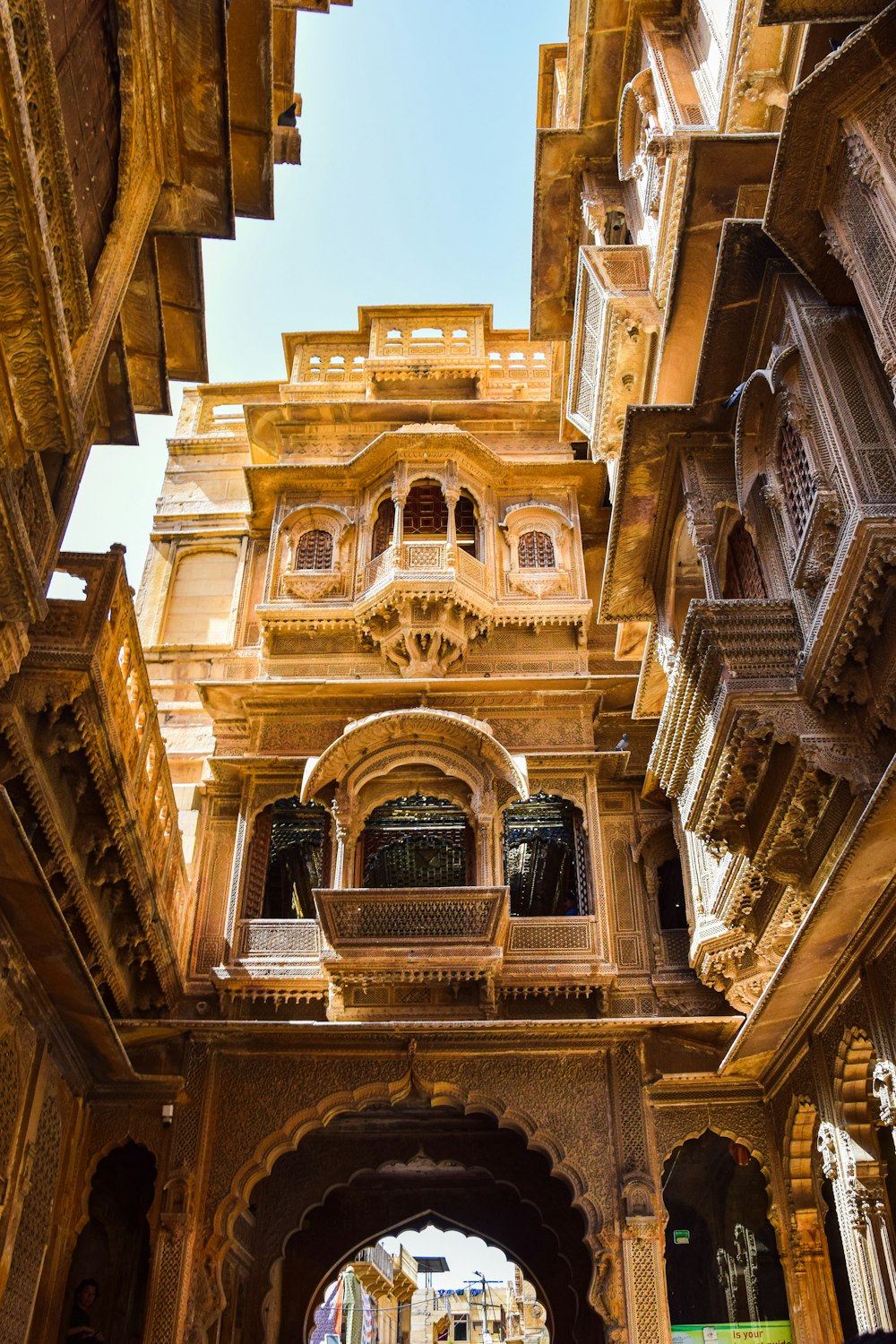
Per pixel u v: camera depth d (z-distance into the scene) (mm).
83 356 5594
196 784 11578
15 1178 7301
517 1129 9289
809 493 6148
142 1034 9367
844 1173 7367
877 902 6309
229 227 7590
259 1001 9930
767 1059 8875
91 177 5750
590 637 12445
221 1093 9312
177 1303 8281
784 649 6320
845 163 5496
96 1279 9422
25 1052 7441
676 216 8039
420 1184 11797
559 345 12781
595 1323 10352
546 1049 9523
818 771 6246
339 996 9750
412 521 12719
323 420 13773
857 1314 7148
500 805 10547
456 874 12680
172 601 13320
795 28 7277
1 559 4574
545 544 12680
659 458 7992
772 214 5777
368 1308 26578
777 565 6816
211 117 6863
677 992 10062
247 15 7105
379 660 11930
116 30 5902
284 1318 11172
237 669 12516
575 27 11016
